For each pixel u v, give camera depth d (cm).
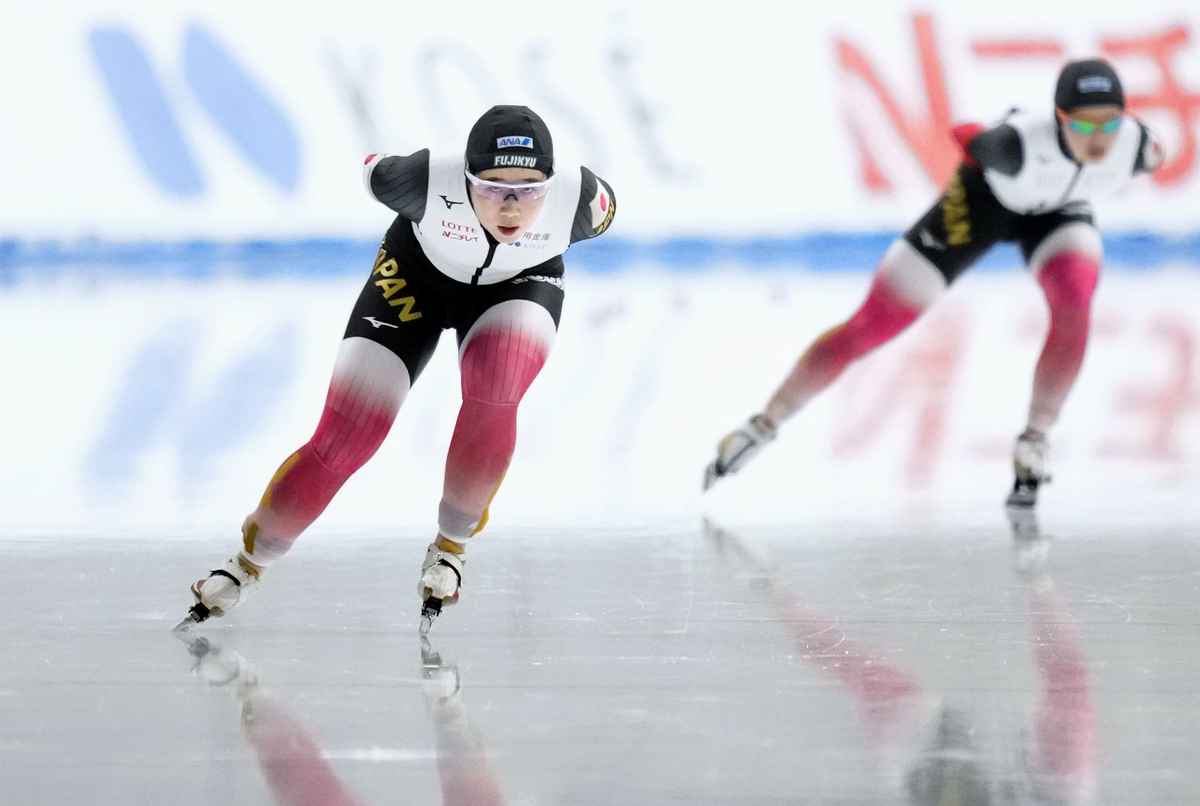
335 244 4694
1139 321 3275
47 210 4644
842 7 4716
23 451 1898
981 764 725
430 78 4684
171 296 3941
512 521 1459
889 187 4738
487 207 959
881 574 1202
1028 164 1523
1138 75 4712
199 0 4622
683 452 1903
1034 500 1534
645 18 4700
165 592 1141
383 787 700
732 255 4769
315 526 1428
